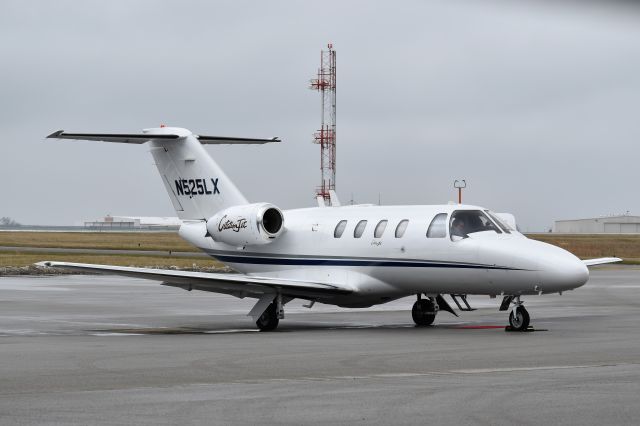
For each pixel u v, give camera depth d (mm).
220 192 27188
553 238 134250
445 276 23062
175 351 17312
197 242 27656
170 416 10484
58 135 24797
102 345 18594
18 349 17703
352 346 18266
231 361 15664
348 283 24688
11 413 10656
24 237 140250
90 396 11844
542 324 24578
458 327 24250
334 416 10469
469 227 23031
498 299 37156
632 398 11539
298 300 36031
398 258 23781
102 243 110562
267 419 10312
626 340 19453
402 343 18906
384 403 11250
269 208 25609
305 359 15930
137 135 26438
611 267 69188
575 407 10945
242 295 24172
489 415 10477
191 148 27531
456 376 13625
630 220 189375
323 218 25844
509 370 14312
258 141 27844
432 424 10023
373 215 24859
